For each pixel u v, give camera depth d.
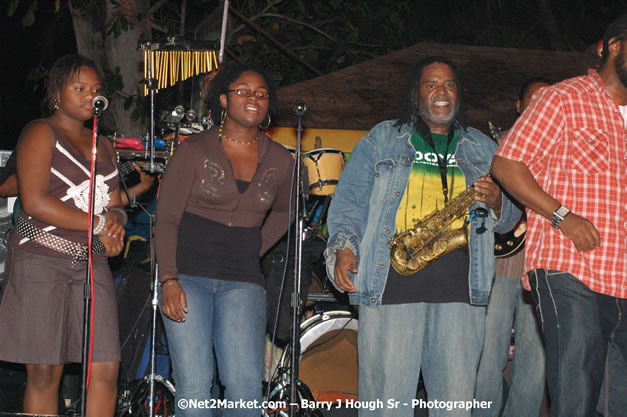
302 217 3.57
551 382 2.90
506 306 4.20
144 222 4.73
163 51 4.23
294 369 3.38
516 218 3.44
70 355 3.48
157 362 4.28
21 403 4.56
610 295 2.87
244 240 3.38
